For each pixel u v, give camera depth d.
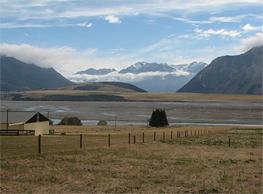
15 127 98.38
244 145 64.50
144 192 24.09
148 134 93.44
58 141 60.59
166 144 62.12
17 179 27.33
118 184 26.42
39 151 41.91
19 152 42.56
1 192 23.23
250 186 26.62
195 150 53.09
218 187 26.05
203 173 31.98
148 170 32.91
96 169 32.59
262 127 145.12
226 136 89.88
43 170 31.19
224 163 38.94
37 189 24.30
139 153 45.78
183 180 28.44
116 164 35.94
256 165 37.81
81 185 25.81
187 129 125.88
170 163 37.91
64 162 35.78
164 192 24.20
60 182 26.67
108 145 54.56
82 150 45.88
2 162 34.31
